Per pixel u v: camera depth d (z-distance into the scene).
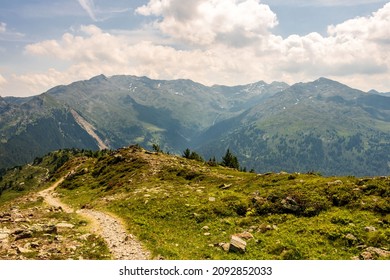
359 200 33.69
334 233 27.30
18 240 28.58
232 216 36.12
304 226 30.09
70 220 39.53
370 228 27.58
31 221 37.62
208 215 36.50
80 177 94.56
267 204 36.22
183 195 47.59
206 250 26.50
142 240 29.38
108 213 44.88
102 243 28.31
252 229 31.55
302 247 25.75
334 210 33.28
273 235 29.03
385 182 36.44
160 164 79.25
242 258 24.61
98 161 106.06
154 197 47.88
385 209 30.73
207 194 46.84
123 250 26.62
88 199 66.25
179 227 34.53
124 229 34.38
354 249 24.91
